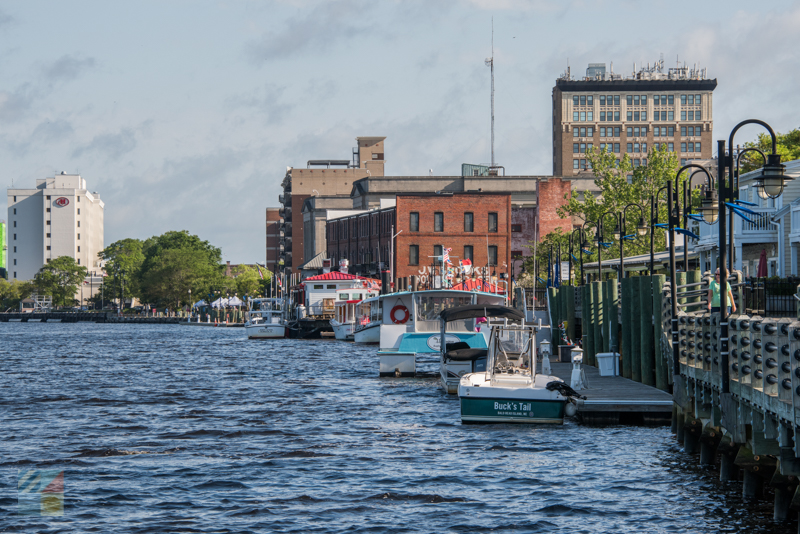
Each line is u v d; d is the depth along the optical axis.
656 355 53.94
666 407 48.78
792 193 87.88
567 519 30.92
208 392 71.38
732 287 44.06
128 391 72.69
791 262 83.50
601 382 58.31
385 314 81.62
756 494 32.78
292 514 31.89
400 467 39.47
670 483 35.72
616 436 46.03
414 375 81.75
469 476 37.53
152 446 45.25
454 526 30.27
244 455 42.56
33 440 47.28
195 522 31.00
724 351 31.66
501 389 49.66
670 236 42.91
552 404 49.34
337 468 39.38
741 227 90.25
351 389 71.94
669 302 49.38
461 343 70.88
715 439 38.28
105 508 32.94
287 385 76.44
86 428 51.50
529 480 36.69
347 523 30.77
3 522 31.14
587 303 74.25
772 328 27.00
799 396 24.17
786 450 26.16
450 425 50.84
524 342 51.84
